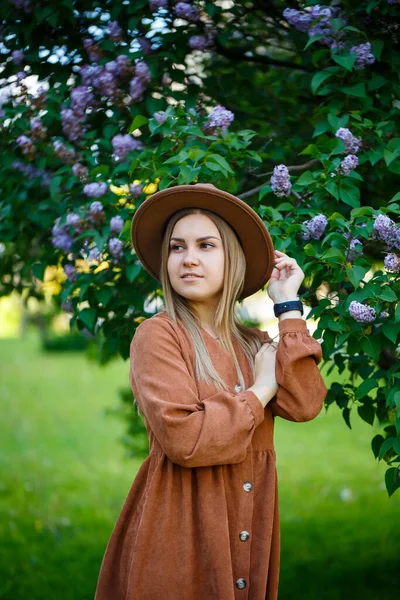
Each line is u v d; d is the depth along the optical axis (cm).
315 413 187
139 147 273
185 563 176
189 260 189
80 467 716
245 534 180
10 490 612
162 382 180
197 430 171
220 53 316
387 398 221
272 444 193
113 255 269
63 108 288
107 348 310
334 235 216
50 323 1214
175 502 180
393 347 232
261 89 357
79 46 305
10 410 1043
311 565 436
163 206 197
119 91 282
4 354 1808
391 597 386
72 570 437
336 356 266
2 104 304
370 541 469
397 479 228
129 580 178
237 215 194
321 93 254
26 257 369
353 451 751
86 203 281
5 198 319
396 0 247
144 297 302
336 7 254
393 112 262
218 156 230
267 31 334
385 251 233
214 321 198
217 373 188
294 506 559
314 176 241
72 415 1016
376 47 249
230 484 183
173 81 297
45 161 292
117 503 582
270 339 204
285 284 196
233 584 176
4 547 468
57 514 544
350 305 206
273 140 312
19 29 296
